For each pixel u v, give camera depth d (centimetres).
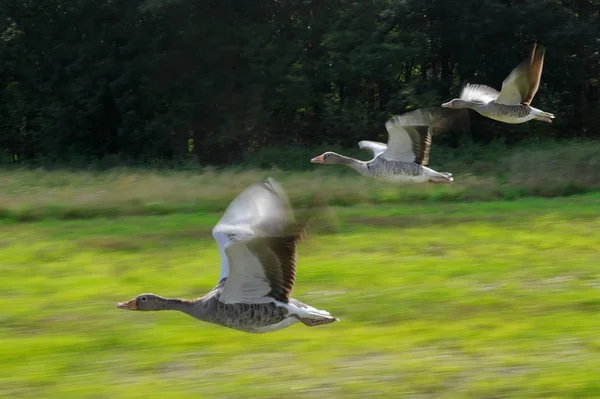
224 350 845
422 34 3178
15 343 869
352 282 1130
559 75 3203
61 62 3531
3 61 3653
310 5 3378
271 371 780
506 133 3288
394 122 1138
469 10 3053
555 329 895
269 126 3497
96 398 717
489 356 813
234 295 628
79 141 3584
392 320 947
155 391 732
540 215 1756
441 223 1662
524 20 3009
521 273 1180
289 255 584
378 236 1506
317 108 3475
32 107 3691
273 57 3234
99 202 1825
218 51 3162
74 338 886
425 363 794
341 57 3178
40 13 3531
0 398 720
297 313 619
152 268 1248
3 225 1677
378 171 1189
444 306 1001
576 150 2547
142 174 2517
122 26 3347
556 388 725
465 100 1173
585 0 3288
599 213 1772
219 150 3438
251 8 3241
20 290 1107
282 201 548
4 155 3647
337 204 1950
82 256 1348
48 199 1839
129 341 876
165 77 3247
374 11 3203
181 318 966
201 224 1658
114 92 3328
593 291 1062
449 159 2862
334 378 759
